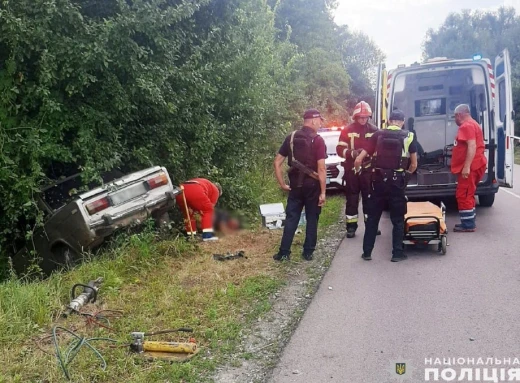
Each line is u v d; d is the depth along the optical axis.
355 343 4.50
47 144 7.21
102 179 7.43
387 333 4.66
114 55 7.67
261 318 5.14
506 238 7.88
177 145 8.86
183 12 8.29
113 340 4.53
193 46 9.51
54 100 7.25
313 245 7.10
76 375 3.94
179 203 7.97
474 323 4.77
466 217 8.38
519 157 28.70
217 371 4.11
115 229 6.76
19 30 6.84
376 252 7.48
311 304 5.50
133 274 6.30
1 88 7.07
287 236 7.00
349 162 8.25
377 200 6.90
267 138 13.77
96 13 8.16
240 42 10.79
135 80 7.89
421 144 10.66
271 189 12.53
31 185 6.98
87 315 5.06
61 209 6.73
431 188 9.26
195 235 8.09
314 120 6.91
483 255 7.00
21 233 7.85
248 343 4.60
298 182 6.92
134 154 8.20
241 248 7.63
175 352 4.34
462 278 6.08
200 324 4.94
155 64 8.25
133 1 7.90
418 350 4.30
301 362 4.21
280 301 5.62
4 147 7.04
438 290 5.71
